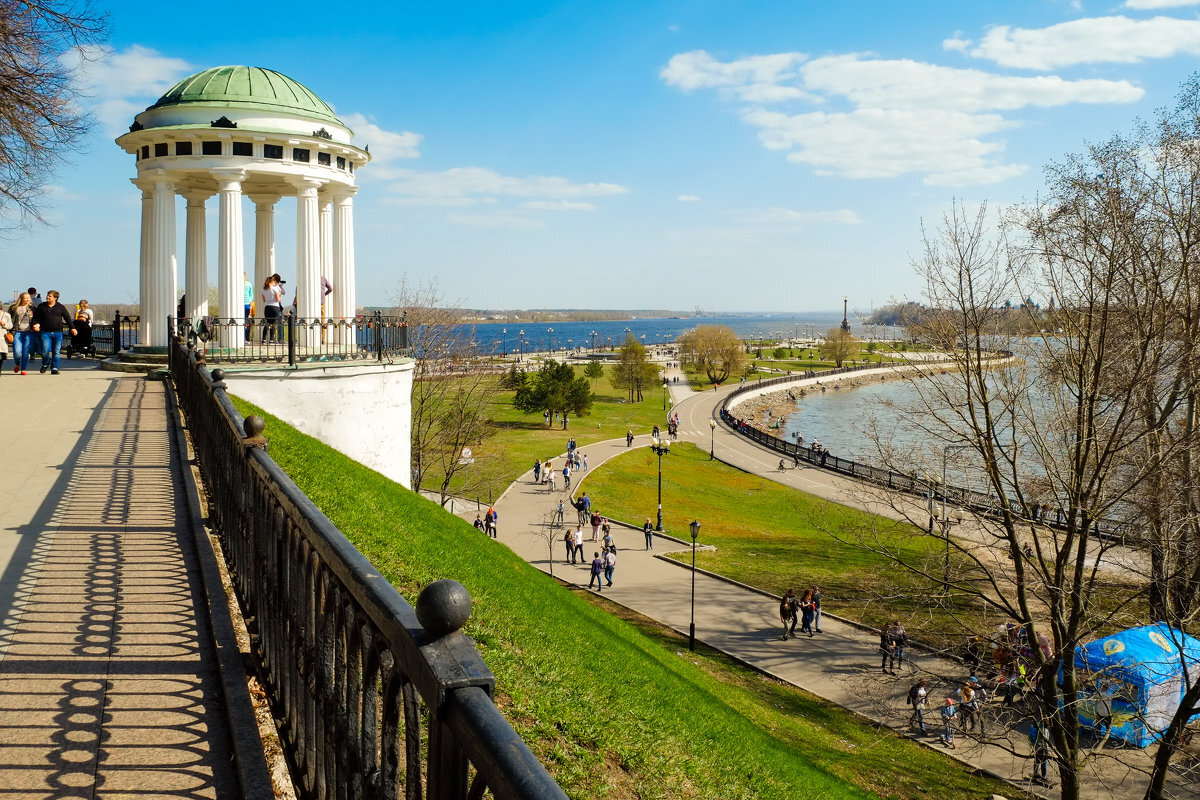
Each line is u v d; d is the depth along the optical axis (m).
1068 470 16.31
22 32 17.58
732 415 91.69
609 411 94.00
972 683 18.81
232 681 4.90
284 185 25.66
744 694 21.97
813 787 12.52
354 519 12.39
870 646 27.05
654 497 53.09
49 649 5.43
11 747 4.19
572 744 8.91
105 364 22.45
